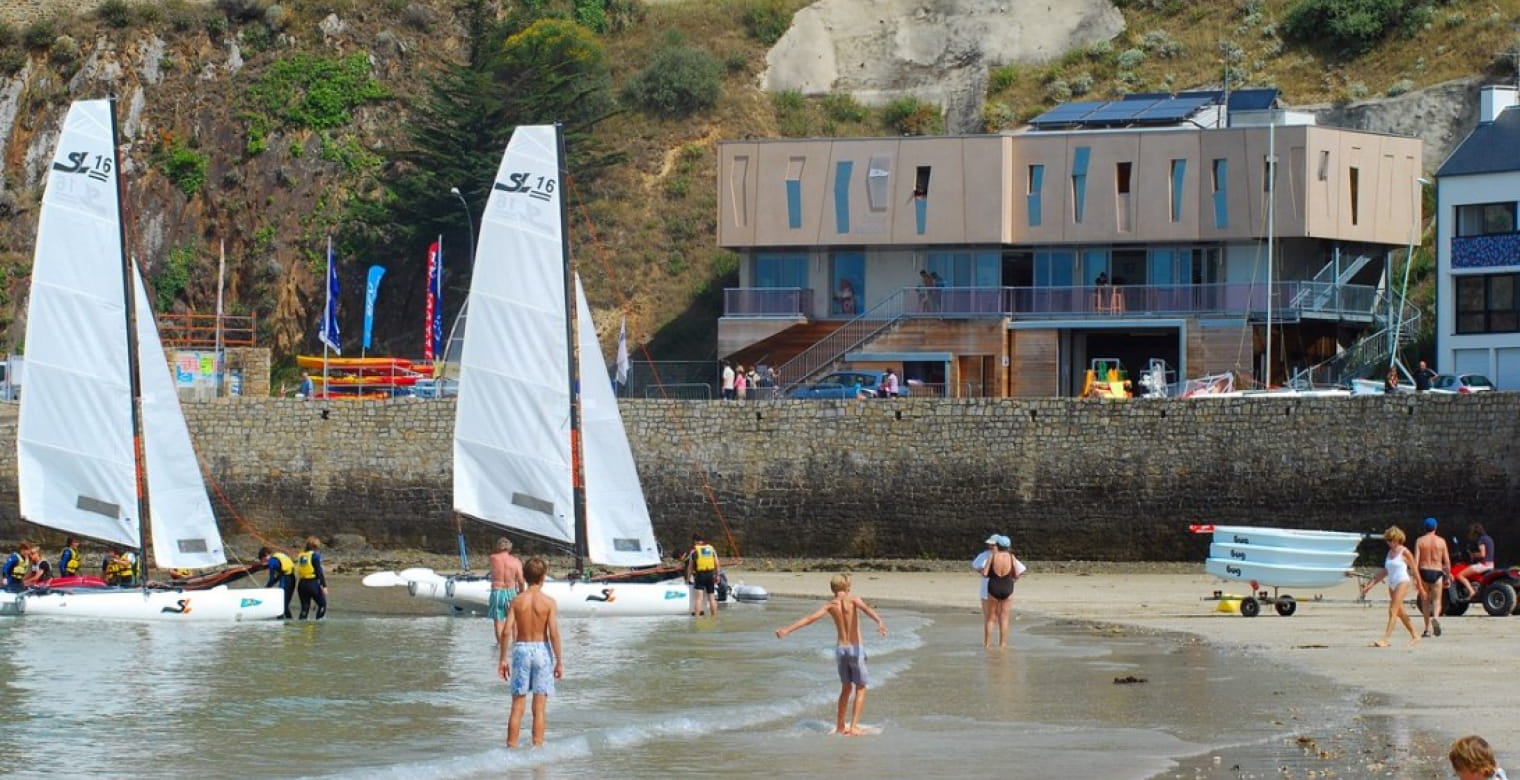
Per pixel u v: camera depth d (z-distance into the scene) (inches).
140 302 2425.0
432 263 4003.4
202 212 4722.0
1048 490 3238.2
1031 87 4997.5
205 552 2444.6
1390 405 3065.9
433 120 4534.9
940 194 3949.3
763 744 1387.8
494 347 2502.5
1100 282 3932.1
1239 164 3799.2
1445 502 3026.6
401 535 3506.4
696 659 1950.1
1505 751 1254.9
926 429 3299.7
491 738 1446.9
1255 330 3700.8
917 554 3307.1
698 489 3388.3
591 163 4596.5
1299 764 1247.5
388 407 3513.8
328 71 4911.4
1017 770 1263.5
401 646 2090.3
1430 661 1779.0
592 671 1852.9
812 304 4069.9
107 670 1867.6
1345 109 4532.5
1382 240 3912.4
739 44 5241.1
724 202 4060.0
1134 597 2682.1
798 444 3356.3
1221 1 5137.8
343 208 4692.4
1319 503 3100.4
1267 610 2391.7
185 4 5068.9
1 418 3570.4
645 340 4320.9
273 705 1624.0
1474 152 3570.4
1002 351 3806.6
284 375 4468.5
